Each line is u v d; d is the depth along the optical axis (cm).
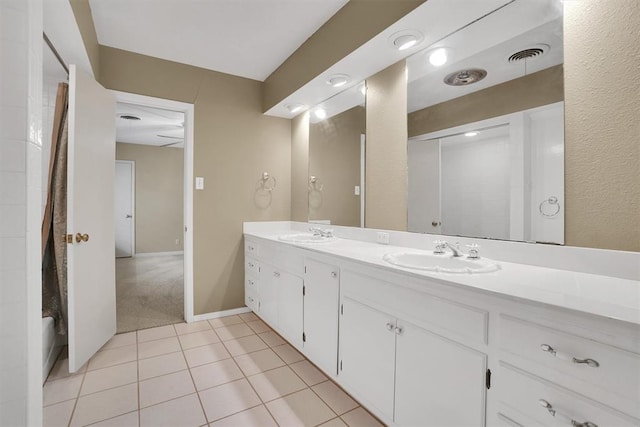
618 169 111
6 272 75
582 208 121
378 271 144
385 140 213
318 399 173
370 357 150
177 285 410
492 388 100
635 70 106
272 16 210
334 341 176
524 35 142
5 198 75
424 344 122
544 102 133
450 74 173
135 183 631
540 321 87
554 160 130
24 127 76
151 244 650
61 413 158
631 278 108
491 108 154
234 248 305
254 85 314
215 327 273
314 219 294
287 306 227
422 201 189
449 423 113
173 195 671
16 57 76
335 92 257
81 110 199
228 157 300
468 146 164
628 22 108
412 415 128
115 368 203
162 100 268
